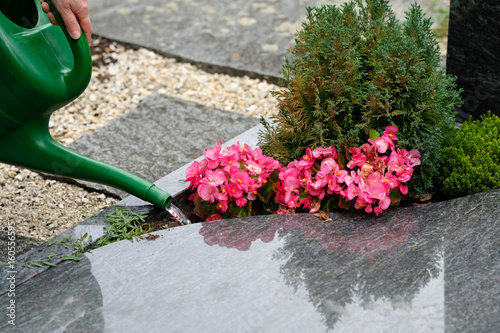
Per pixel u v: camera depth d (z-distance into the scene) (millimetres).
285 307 1905
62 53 2236
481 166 2500
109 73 4430
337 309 1887
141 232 2398
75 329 1864
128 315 1912
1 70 2031
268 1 5629
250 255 2162
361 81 2582
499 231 2199
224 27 5082
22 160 2334
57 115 3910
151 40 4855
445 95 2527
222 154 2520
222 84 4277
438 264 2062
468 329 1777
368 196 2289
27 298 2014
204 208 2523
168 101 3939
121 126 3660
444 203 2408
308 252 2166
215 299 1957
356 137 2410
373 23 2662
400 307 1879
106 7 5629
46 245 2303
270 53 4555
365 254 2141
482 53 3000
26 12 2359
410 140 2457
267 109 3924
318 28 2549
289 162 2572
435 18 4859
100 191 3070
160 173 3152
